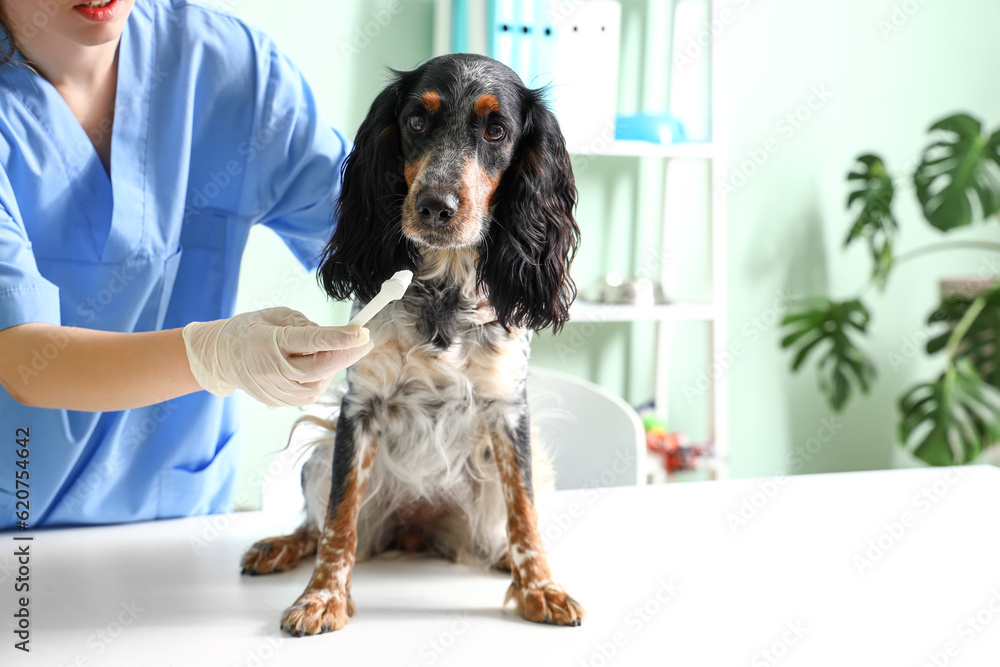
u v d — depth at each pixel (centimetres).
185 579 140
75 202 155
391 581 143
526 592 127
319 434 176
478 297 140
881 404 388
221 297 179
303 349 112
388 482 155
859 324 346
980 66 384
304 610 120
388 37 289
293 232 194
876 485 193
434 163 129
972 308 344
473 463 151
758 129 350
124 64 158
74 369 121
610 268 329
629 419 218
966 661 115
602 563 148
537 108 142
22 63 148
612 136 287
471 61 137
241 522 171
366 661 111
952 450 337
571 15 276
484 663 111
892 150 373
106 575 140
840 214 366
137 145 160
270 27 277
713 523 169
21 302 125
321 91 285
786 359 367
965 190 334
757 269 359
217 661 110
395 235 137
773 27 346
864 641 119
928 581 140
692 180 335
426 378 140
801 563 148
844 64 359
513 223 139
